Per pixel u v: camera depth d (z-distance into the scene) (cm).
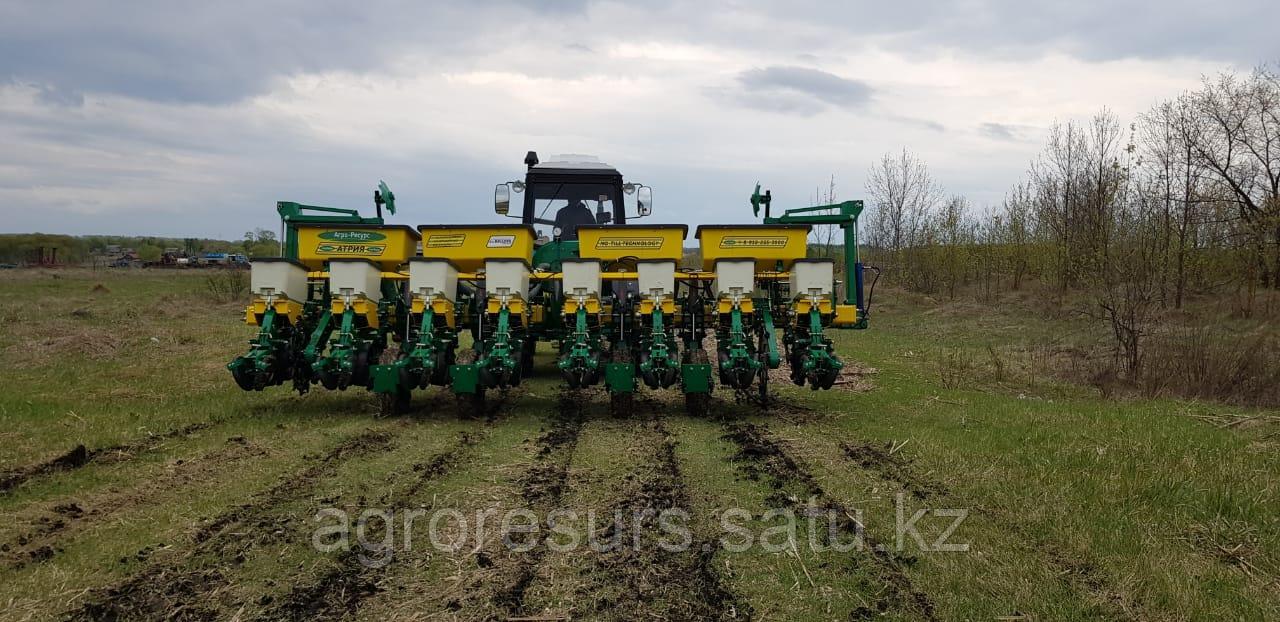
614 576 465
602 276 945
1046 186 2608
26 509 554
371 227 943
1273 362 1249
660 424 916
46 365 1253
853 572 473
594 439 830
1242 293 1914
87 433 771
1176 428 879
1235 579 464
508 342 909
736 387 934
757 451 770
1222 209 1969
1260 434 864
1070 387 1280
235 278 2831
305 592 438
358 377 918
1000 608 425
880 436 840
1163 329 1584
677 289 1039
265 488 622
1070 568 477
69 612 407
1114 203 2023
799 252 960
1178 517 565
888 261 3497
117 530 523
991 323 2197
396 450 762
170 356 1402
